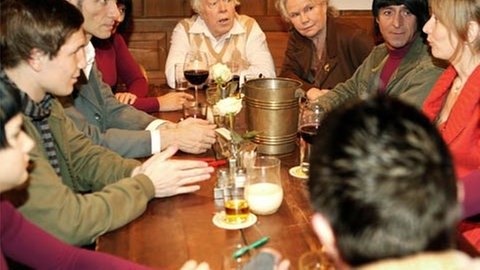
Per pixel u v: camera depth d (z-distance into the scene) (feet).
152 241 4.44
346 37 9.81
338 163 2.32
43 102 5.33
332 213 2.31
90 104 7.49
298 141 6.40
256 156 5.64
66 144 5.78
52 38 4.85
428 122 2.40
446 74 6.61
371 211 2.22
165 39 13.15
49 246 4.19
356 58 9.73
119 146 6.53
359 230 2.25
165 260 4.16
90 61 7.61
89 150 6.02
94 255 4.21
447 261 2.23
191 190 5.27
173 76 10.63
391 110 2.41
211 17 10.59
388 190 2.22
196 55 8.89
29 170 4.52
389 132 2.31
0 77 4.94
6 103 3.54
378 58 8.61
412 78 7.37
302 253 4.17
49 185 4.58
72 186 5.90
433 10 6.18
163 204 5.10
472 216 5.04
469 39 5.99
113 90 10.07
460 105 6.00
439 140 2.36
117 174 5.82
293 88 6.08
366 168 2.26
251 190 4.76
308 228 4.56
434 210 2.22
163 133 6.58
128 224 4.76
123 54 10.53
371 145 2.29
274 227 4.59
